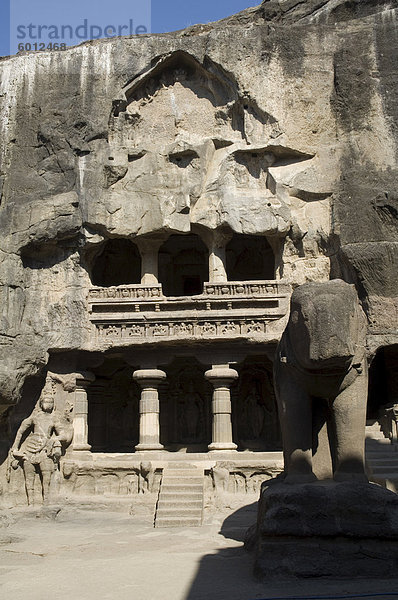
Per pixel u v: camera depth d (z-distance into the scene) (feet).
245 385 64.95
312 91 57.31
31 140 56.24
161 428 63.10
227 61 57.00
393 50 56.24
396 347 52.80
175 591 21.34
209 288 56.03
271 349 55.72
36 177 55.06
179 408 64.80
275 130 56.65
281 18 65.16
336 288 25.05
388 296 52.21
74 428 55.21
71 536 37.81
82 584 22.91
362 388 26.55
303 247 56.44
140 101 59.77
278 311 54.95
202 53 57.98
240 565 25.49
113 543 33.91
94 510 48.37
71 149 55.47
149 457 52.65
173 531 38.29
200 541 33.50
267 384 64.75
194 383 65.46
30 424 52.75
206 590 21.33
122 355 57.06
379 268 51.85
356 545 22.70
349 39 57.47
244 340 54.75
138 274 71.67
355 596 19.38
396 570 22.16
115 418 65.77
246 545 29.40
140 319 55.57
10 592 22.06
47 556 30.09
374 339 51.67
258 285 55.83
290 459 26.61
